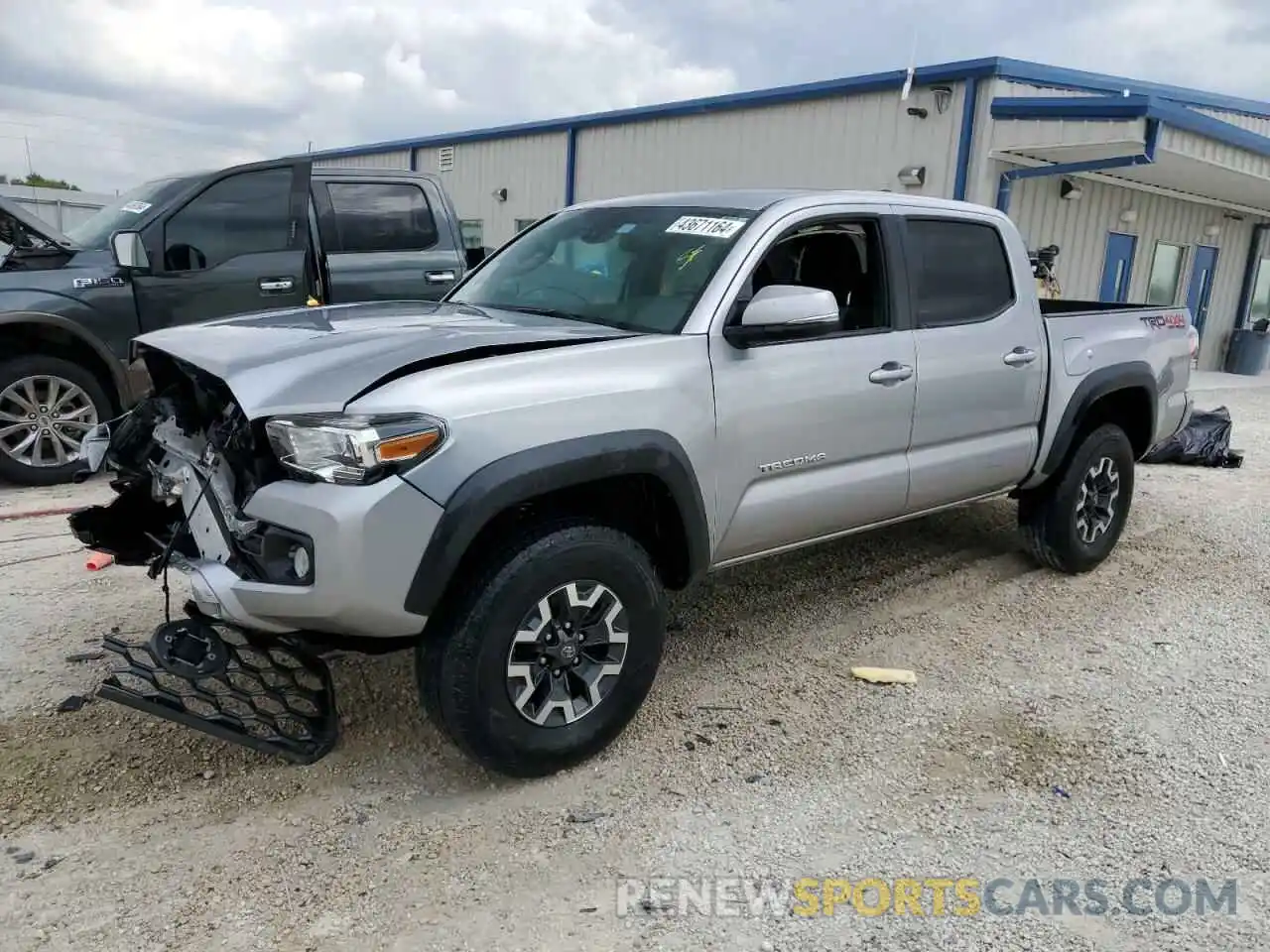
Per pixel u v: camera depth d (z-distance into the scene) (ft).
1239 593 17.47
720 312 11.69
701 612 15.75
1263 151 38.63
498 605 9.78
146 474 11.90
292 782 10.55
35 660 12.94
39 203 51.37
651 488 11.23
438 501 9.25
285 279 22.98
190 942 8.16
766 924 8.61
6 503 19.99
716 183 48.52
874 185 41.37
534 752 10.38
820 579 17.43
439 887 8.96
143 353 11.98
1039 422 16.24
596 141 55.31
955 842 9.86
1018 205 42.32
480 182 65.10
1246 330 58.85
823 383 12.59
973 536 20.18
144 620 14.32
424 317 12.21
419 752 11.26
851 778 10.94
